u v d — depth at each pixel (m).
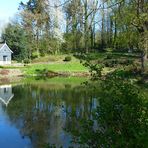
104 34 76.88
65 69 64.69
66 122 22.91
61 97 34.25
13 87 44.91
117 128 5.51
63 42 73.69
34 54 81.44
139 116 5.41
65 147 17.80
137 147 4.83
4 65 69.94
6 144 19.30
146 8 12.73
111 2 10.22
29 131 21.69
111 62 46.84
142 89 7.25
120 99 5.68
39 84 47.81
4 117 25.91
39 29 73.25
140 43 17.23
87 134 5.69
